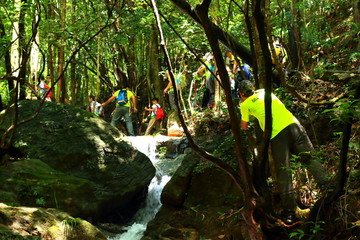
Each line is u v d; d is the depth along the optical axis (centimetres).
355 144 353
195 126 833
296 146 444
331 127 536
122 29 928
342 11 730
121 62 1389
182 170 607
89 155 636
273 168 477
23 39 695
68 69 1525
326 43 634
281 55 658
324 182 418
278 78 648
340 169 325
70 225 413
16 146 625
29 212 399
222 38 534
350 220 371
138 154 668
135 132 1304
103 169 630
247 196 260
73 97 1372
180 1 332
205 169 587
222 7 600
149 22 898
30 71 854
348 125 291
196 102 1073
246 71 714
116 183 623
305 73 627
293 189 432
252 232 266
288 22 659
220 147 603
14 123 470
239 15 705
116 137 675
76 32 891
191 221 563
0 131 643
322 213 374
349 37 622
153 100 1097
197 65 1250
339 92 564
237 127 235
